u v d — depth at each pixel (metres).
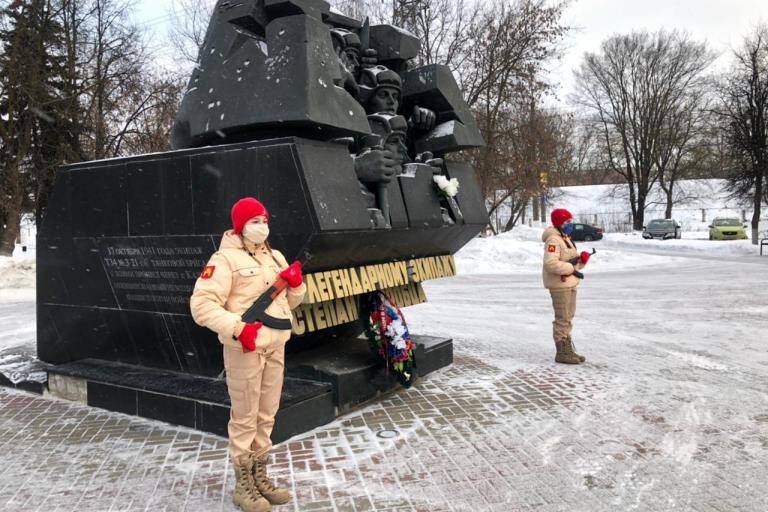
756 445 4.12
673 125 43.00
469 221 6.61
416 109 6.42
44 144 24.12
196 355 5.26
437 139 6.43
